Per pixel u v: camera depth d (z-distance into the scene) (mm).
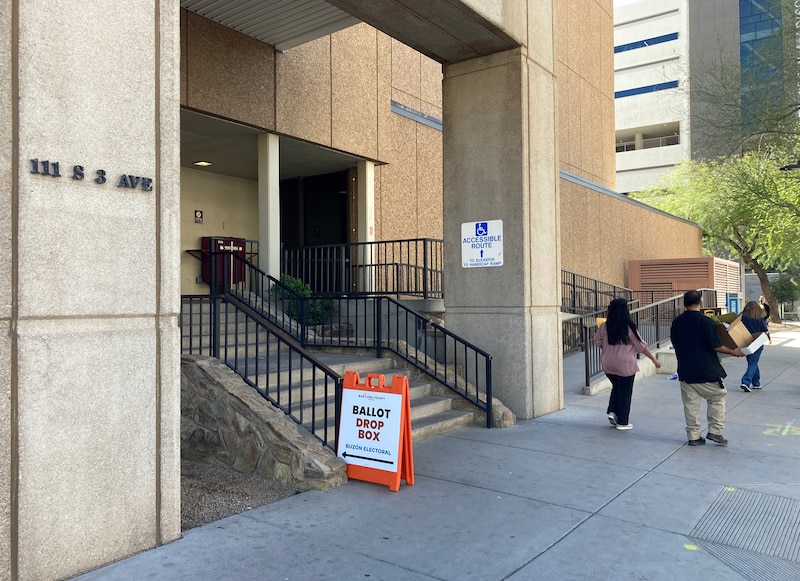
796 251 24797
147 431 3873
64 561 3414
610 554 3826
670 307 16828
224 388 5762
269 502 4836
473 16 7238
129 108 3812
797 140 17359
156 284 3969
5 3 3219
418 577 3496
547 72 8797
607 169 30047
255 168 14445
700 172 29406
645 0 58969
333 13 10195
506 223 8242
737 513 4559
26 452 3250
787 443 6715
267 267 11711
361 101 13758
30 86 3314
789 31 16109
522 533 4160
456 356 8297
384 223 14805
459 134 8703
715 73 18641
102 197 3652
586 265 20922
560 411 8633
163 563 3648
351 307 11922
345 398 5535
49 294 3377
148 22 3945
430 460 6039
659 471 5648
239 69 10945
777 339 21781
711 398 6582
